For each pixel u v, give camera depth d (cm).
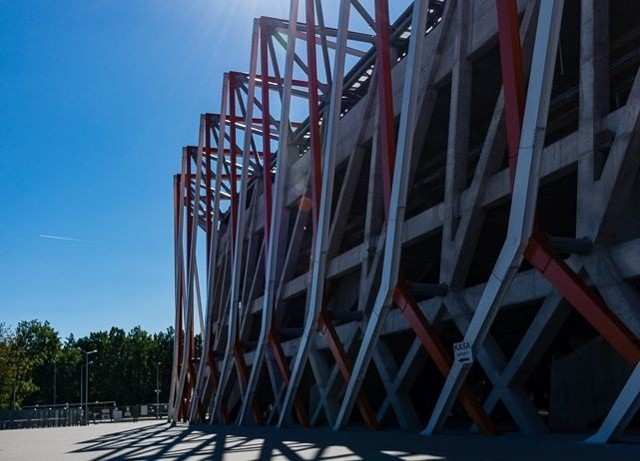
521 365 1894
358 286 3331
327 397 3033
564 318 1812
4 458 1762
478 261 2827
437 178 3033
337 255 3322
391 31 3191
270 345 3362
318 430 2647
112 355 14688
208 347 4666
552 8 1548
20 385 10425
